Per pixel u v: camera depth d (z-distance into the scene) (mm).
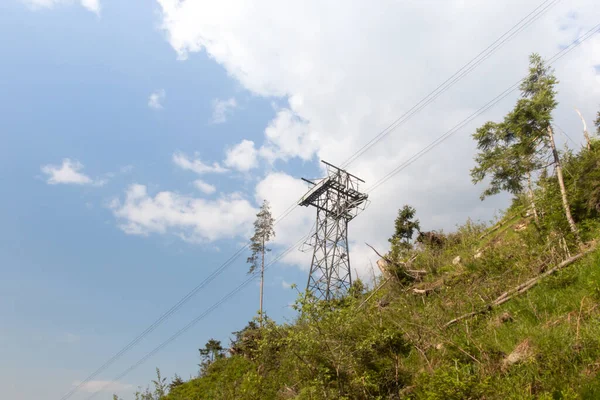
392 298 13109
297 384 9250
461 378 6164
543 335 6621
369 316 9719
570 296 7910
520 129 12898
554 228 10875
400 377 7539
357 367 7406
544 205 11719
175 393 15078
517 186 13680
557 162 11922
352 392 7121
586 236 10188
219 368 15828
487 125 14000
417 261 16156
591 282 7715
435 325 9047
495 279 10805
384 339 8188
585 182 11289
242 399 10742
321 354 7383
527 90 13539
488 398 5598
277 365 10641
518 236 12797
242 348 17234
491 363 6809
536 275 9719
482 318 9055
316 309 7434
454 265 13750
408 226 23766
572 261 9227
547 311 7906
